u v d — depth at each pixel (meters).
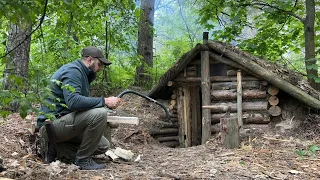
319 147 5.02
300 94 5.68
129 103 7.79
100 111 3.96
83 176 3.65
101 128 4.00
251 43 7.88
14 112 5.93
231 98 6.32
